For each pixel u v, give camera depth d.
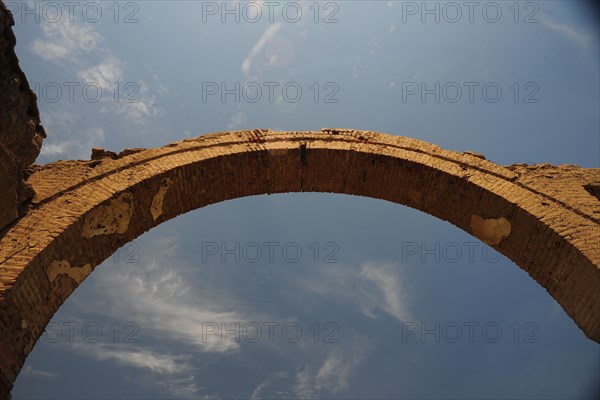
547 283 11.30
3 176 9.36
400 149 12.58
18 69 9.87
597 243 10.36
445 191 12.20
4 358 8.90
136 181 11.29
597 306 10.38
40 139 10.91
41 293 9.77
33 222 10.04
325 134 12.95
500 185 11.73
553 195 11.44
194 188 12.27
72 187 10.97
